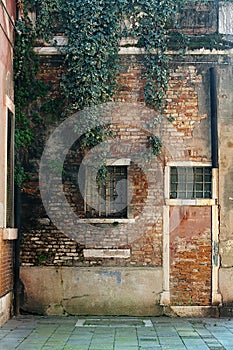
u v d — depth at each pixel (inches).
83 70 432.5
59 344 328.2
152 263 437.4
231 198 442.3
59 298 433.4
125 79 444.1
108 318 422.6
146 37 440.8
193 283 436.5
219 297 435.5
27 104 441.7
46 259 436.8
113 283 434.9
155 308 433.7
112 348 318.3
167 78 443.8
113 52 438.3
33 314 431.5
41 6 437.4
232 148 444.8
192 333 366.3
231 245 439.5
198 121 445.1
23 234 438.6
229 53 446.9
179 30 446.9
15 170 430.3
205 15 449.7
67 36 437.4
